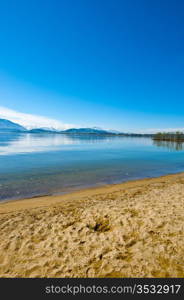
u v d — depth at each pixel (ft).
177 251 11.66
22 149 112.68
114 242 13.50
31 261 12.05
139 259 11.34
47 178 42.04
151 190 29.50
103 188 33.78
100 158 76.74
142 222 16.12
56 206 23.40
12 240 14.65
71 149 120.67
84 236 14.79
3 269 11.44
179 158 79.87
